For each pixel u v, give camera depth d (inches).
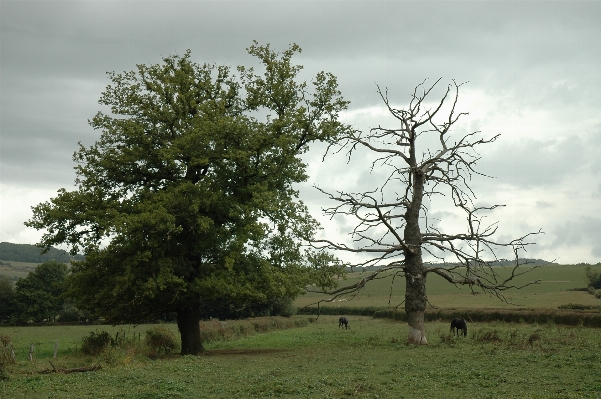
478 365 975.6
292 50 1501.0
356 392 702.5
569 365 944.3
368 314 3858.3
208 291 1280.8
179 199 1295.5
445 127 1537.9
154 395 725.3
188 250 1375.5
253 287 1323.8
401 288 5393.7
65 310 3737.7
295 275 1374.3
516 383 775.7
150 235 1266.0
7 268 6614.2
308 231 1454.2
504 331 1866.4
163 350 1488.7
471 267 1446.9
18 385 853.2
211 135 1358.3
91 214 1305.4
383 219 1369.3
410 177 1505.9
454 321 1720.0
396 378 833.5
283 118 1453.0
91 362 1179.3
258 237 1328.7
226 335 2052.2
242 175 1417.3
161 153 1349.7
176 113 1453.0
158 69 1486.2
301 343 1749.5
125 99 1462.8
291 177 1496.1
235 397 705.6
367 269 1464.1
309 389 743.1
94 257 1269.7
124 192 1462.8
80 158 1437.0
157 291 1253.1
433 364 1013.8
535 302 3203.7
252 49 1489.9
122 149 1414.9
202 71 1535.4
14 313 3619.6
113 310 1305.4
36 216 1343.5
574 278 4783.5
